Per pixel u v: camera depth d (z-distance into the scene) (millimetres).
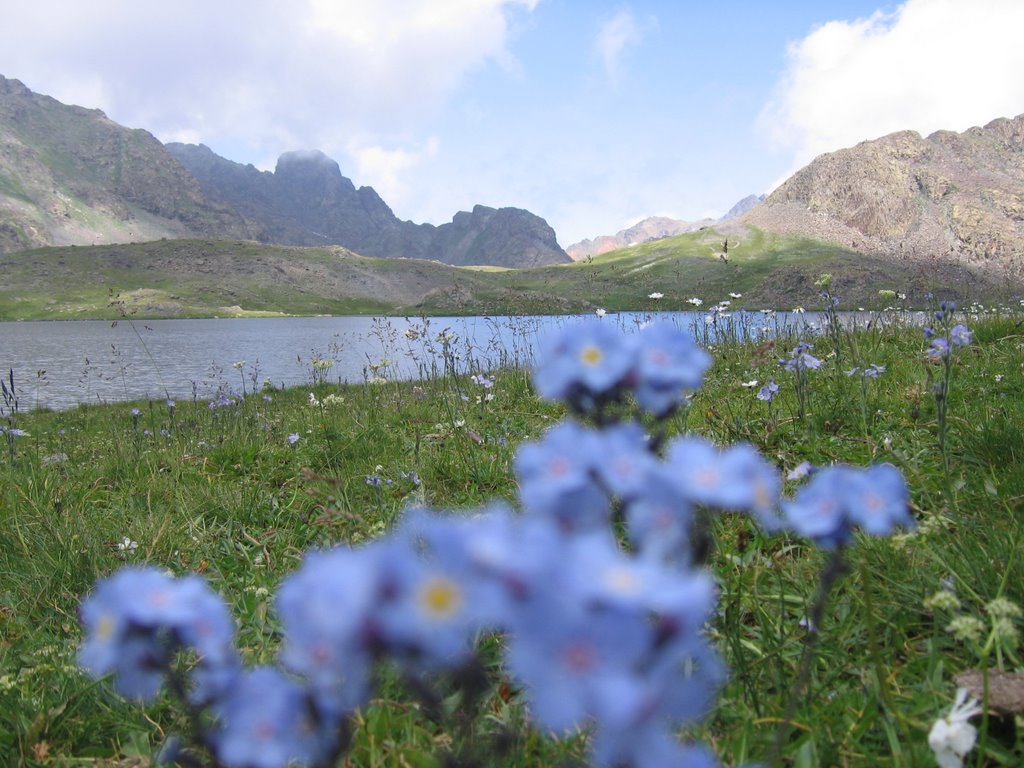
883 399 6828
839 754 2439
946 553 3416
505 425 8102
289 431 9266
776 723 2543
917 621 3166
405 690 2793
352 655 966
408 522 1176
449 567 939
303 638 980
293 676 2795
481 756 1935
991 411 5762
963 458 4910
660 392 1610
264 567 4605
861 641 3066
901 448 5328
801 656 2986
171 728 2881
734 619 2988
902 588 3252
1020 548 3287
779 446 5785
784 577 3619
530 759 2338
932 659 2775
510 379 10883
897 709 2365
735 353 9891
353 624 917
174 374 33438
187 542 5270
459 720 1885
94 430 14211
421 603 921
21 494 6414
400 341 29688
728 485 1273
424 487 5844
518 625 885
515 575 892
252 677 1367
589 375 1565
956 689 2639
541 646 874
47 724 3055
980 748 2182
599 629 868
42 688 3414
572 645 878
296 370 33125
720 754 2330
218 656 1486
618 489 1229
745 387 7617
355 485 6113
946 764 1999
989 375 7246
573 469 1253
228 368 36406
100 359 45562
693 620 953
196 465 7816
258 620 3717
